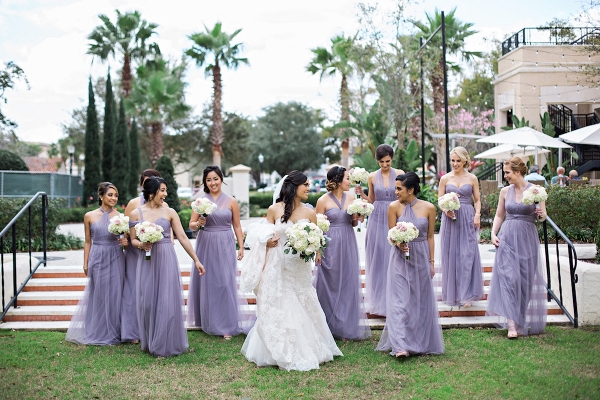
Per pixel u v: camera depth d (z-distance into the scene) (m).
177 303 5.69
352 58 21.33
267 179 68.75
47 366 5.30
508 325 6.08
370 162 17.16
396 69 20.05
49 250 11.02
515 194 6.30
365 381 4.83
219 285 6.33
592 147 18.48
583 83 18.72
